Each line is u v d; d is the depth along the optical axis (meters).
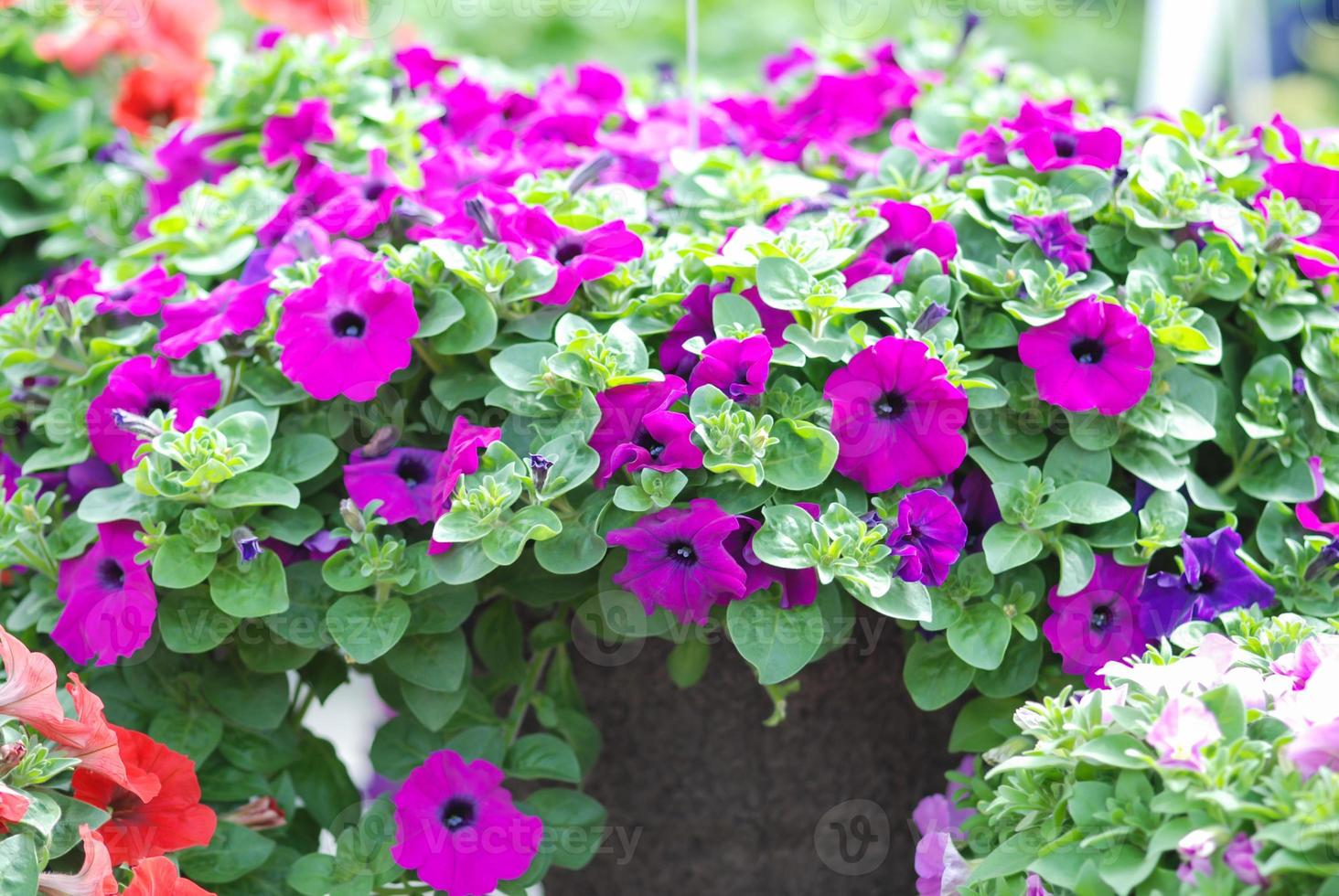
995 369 1.49
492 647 1.52
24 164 1.82
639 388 1.45
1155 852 1.31
